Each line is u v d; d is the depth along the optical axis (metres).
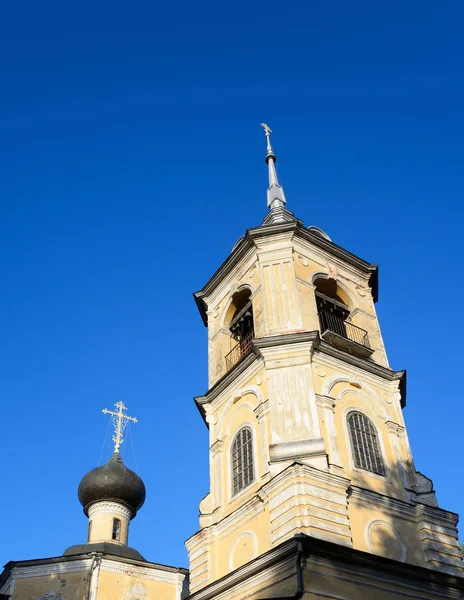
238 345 31.30
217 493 27.03
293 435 24.53
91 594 32.19
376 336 31.17
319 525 21.73
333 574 20.11
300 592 19.22
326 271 31.67
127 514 39.12
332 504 22.53
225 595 22.36
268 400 26.06
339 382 27.23
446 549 24.31
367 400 27.69
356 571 20.58
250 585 21.42
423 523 24.55
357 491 23.88
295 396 25.61
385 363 30.22
